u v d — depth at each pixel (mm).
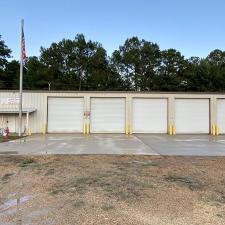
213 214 6363
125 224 5793
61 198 7441
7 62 70250
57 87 65875
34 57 69375
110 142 22000
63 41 69812
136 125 33125
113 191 8008
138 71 69188
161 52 69625
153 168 11180
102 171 10555
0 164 11930
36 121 32406
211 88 65000
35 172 10375
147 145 19922
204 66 66125
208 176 9867
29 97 32406
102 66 69312
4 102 32188
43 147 18266
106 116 33062
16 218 6145
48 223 5855
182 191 8070
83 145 19656
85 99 32875
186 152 16188
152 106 33250
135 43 70625
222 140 24328
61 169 10883
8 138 24953
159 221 5953
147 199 7344
